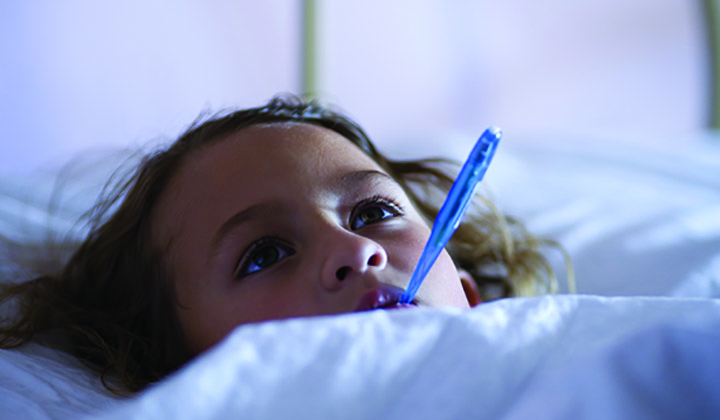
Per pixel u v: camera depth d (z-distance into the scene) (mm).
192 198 710
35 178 1315
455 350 385
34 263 924
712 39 1986
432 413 361
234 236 655
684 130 2246
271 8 2039
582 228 1033
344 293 565
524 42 2207
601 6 2209
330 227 621
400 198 707
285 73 2076
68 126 1941
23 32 1881
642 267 902
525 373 383
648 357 373
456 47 2189
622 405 350
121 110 1973
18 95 1895
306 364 357
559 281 914
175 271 711
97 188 1213
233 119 858
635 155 1435
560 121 2248
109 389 613
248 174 685
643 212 1078
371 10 2119
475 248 1000
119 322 792
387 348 375
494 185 1257
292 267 615
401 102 2186
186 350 726
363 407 352
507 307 427
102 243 850
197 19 1998
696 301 445
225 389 335
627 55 2234
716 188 1239
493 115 2227
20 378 564
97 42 1937
